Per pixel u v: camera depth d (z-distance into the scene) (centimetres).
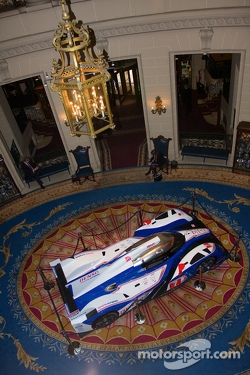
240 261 754
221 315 663
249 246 789
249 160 987
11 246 923
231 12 795
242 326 641
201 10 817
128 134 1370
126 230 893
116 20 872
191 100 1569
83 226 936
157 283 654
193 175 1052
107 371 618
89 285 647
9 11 831
